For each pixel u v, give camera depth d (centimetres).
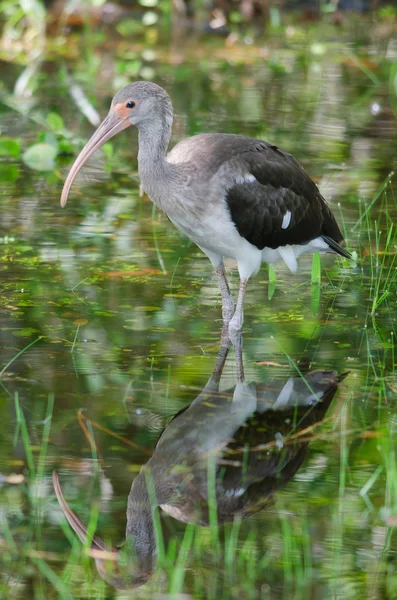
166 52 2595
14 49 2567
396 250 1448
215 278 1370
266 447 945
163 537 812
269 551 797
